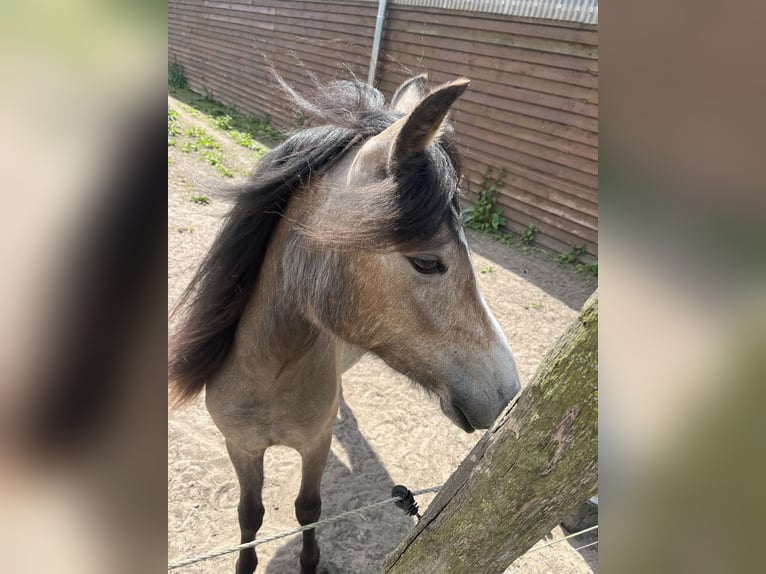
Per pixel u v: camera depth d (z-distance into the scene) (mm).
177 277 4969
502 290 5914
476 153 7688
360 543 2988
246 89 11586
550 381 933
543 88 6629
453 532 1170
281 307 1727
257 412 1984
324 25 9523
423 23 7961
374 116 1688
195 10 12812
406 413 3959
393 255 1504
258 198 1677
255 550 2797
